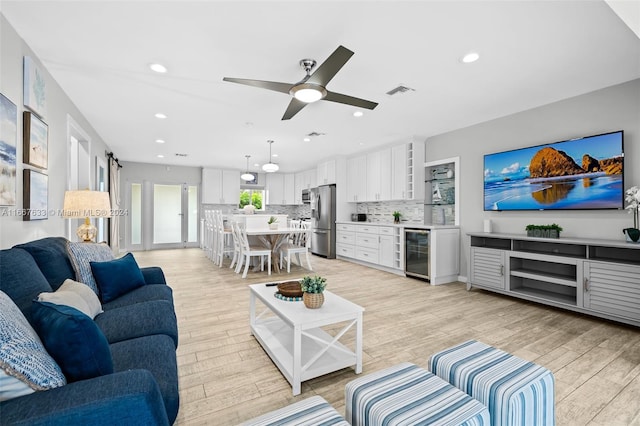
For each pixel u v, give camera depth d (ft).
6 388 2.66
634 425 5.03
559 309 10.85
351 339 8.23
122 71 9.04
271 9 6.27
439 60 8.38
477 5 6.14
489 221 13.50
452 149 15.66
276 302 7.05
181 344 7.93
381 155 19.42
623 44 7.55
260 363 6.98
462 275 15.16
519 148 12.69
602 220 10.41
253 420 3.40
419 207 18.04
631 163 9.74
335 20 6.63
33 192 7.68
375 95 10.90
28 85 7.40
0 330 2.76
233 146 19.52
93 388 2.87
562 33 7.09
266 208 32.42
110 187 19.44
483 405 3.73
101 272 6.88
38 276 5.02
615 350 7.63
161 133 16.29
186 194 28.45
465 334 8.61
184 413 5.28
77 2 6.06
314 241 24.85
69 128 10.89
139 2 6.07
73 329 3.13
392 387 4.02
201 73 9.17
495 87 10.22
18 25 6.79
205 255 23.82
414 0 5.99
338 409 5.43
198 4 6.13
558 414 5.28
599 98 10.42
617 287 8.98
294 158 23.89
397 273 17.01
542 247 11.96
